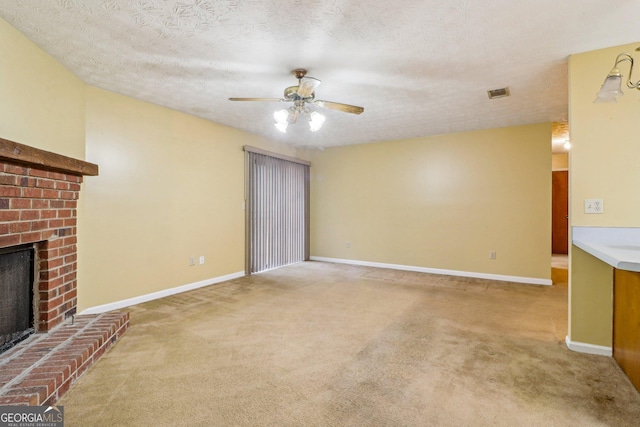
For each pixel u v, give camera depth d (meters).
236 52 2.52
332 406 1.79
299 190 6.40
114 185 3.40
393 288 4.34
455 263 5.22
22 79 2.29
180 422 1.65
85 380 2.03
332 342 2.63
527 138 4.69
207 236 4.48
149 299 3.74
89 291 3.19
